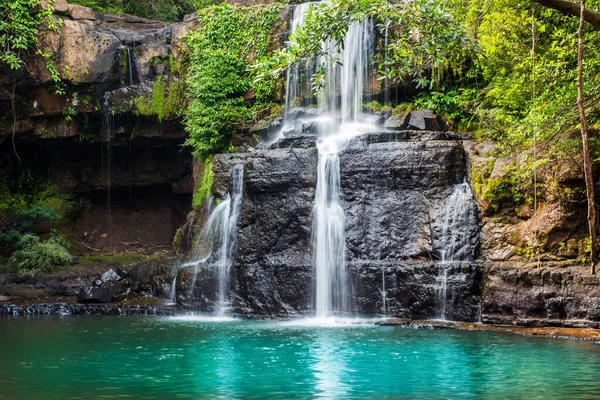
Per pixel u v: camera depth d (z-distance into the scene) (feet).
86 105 78.59
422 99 67.82
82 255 80.79
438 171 57.11
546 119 46.32
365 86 70.85
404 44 36.70
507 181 53.72
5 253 78.02
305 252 58.34
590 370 32.30
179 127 80.94
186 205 87.15
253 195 60.54
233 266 59.72
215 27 77.61
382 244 57.16
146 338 43.52
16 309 60.59
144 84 79.56
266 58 35.55
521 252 51.44
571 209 50.21
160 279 65.98
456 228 54.90
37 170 86.79
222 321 54.29
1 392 27.81
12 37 74.02
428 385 29.07
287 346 39.88
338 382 29.76
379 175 58.49
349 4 34.47
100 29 81.51
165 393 27.53
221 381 30.01
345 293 55.98
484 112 61.52
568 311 47.14
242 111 75.05
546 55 55.01
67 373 31.94
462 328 48.11
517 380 30.04
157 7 100.63
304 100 73.97
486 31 59.88
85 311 61.00
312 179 59.36
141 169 85.97
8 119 79.00
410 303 53.16
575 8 25.48
